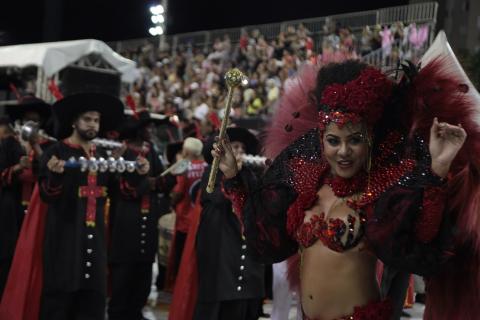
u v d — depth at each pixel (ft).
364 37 35.35
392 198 7.25
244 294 15.33
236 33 53.57
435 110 7.79
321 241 7.75
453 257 7.88
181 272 16.03
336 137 7.50
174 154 23.88
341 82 8.01
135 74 43.19
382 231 7.20
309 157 8.44
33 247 15.17
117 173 17.54
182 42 57.88
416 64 8.68
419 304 21.97
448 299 8.09
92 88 39.86
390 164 7.73
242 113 41.47
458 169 7.75
